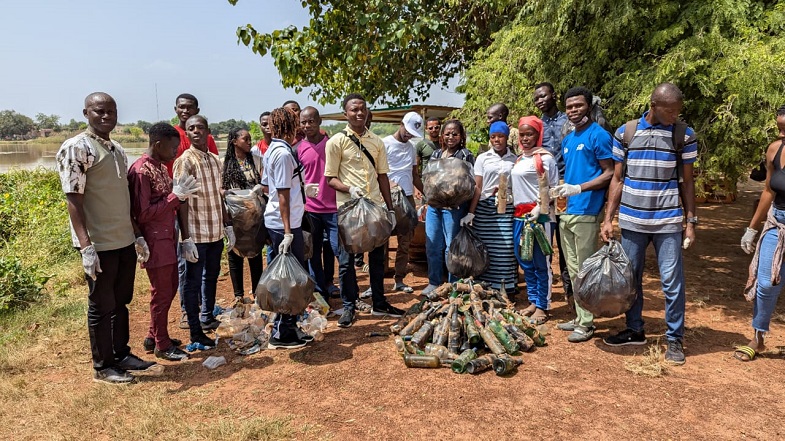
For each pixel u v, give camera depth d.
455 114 8.24
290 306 4.35
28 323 5.42
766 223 4.24
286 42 9.62
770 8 5.74
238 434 3.31
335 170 5.25
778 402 3.63
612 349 4.56
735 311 5.49
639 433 3.28
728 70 5.21
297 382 4.06
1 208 9.73
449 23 10.67
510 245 5.61
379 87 11.34
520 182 5.18
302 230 5.11
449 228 5.61
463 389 3.85
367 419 3.49
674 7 5.65
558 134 5.62
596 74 6.41
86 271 3.77
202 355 4.66
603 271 4.34
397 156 6.26
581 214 4.70
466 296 5.11
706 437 3.23
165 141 4.28
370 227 4.94
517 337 4.50
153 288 4.45
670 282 4.29
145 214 4.20
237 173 6.00
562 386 3.88
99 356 4.11
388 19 9.21
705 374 4.06
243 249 5.41
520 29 7.17
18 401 3.82
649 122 4.27
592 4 5.84
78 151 3.71
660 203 4.27
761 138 5.16
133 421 3.54
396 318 5.43
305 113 5.80
